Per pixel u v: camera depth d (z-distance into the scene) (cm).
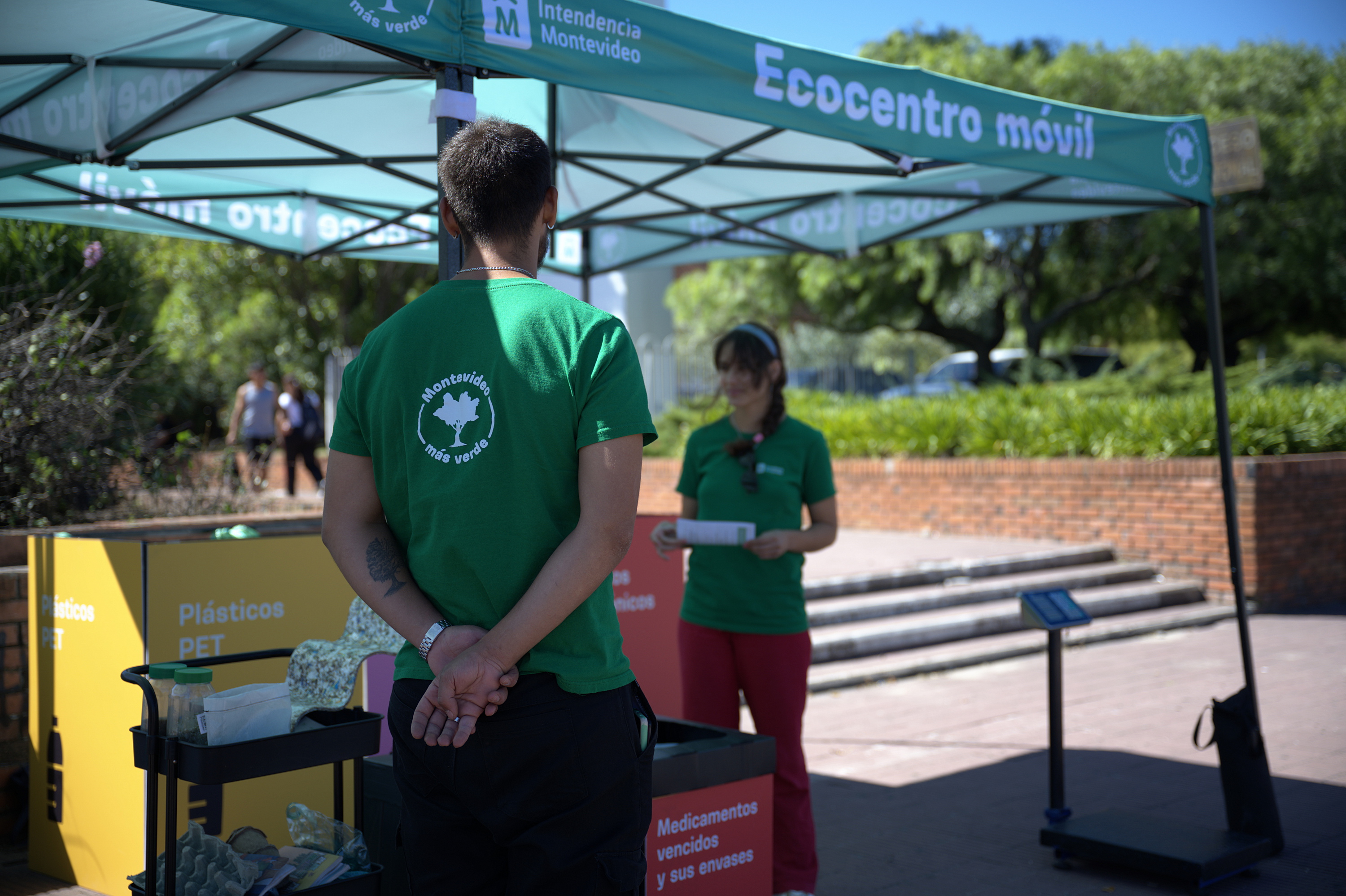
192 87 342
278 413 1473
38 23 335
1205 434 1098
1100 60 1905
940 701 702
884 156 490
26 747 408
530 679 172
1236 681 744
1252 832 412
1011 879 397
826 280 2016
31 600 375
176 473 727
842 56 337
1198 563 1045
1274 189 1891
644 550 501
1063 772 428
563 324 177
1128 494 1096
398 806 282
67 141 393
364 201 633
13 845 400
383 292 2280
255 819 356
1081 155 400
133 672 233
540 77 273
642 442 179
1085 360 2484
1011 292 2106
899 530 1298
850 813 476
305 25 237
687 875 308
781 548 356
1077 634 889
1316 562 1066
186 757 215
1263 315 2173
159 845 333
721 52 310
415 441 179
